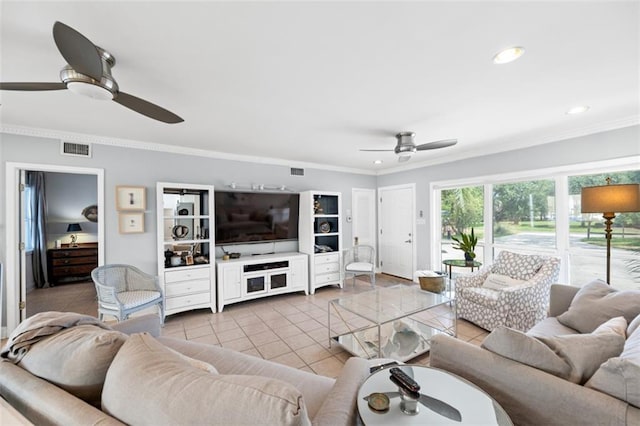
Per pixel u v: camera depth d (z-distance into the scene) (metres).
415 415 1.14
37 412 0.89
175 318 3.47
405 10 1.30
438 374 1.40
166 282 3.39
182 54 1.63
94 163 3.28
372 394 1.23
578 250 3.28
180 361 0.95
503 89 2.14
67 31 1.08
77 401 0.86
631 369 0.96
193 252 3.84
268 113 2.58
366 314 2.39
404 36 1.50
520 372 1.18
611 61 1.76
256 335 2.96
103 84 1.58
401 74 1.90
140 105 1.83
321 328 3.13
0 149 2.84
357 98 2.27
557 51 1.65
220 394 0.72
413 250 5.16
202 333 3.02
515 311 2.74
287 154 4.30
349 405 1.10
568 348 1.17
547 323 2.17
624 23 1.40
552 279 2.87
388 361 1.58
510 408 1.20
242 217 4.29
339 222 4.89
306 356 2.51
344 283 5.18
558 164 3.33
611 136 2.94
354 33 1.46
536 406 1.12
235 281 3.83
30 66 1.74
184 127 2.97
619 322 1.60
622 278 3.00
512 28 1.44
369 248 5.21
